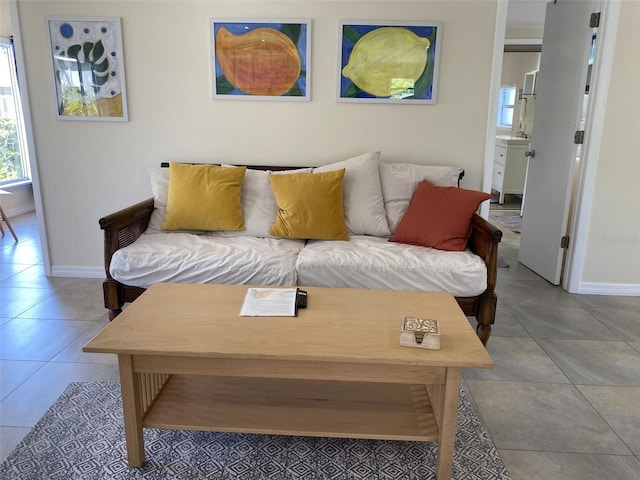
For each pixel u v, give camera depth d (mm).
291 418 1687
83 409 1973
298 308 1819
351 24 2998
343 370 1535
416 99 3098
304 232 2742
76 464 1681
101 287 3279
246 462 1711
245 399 1788
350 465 1708
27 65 3148
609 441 1854
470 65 3041
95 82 3158
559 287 3488
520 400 2105
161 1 3020
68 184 3342
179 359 1552
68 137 3260
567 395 2150
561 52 3404
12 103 5422
